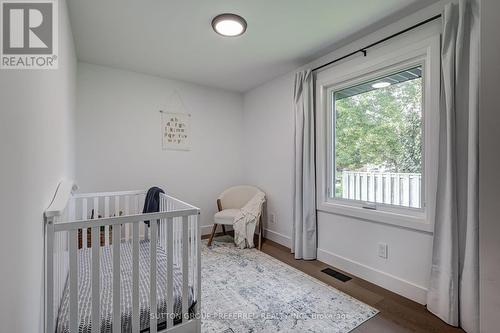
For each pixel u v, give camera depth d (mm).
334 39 2414
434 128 1854
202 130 3777
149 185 3355
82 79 2934
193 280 1656
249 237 3223
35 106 1043
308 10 1959
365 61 2342
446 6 1699
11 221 774
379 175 2352
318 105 2828
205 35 2332
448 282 1682
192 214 1583
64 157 1903
